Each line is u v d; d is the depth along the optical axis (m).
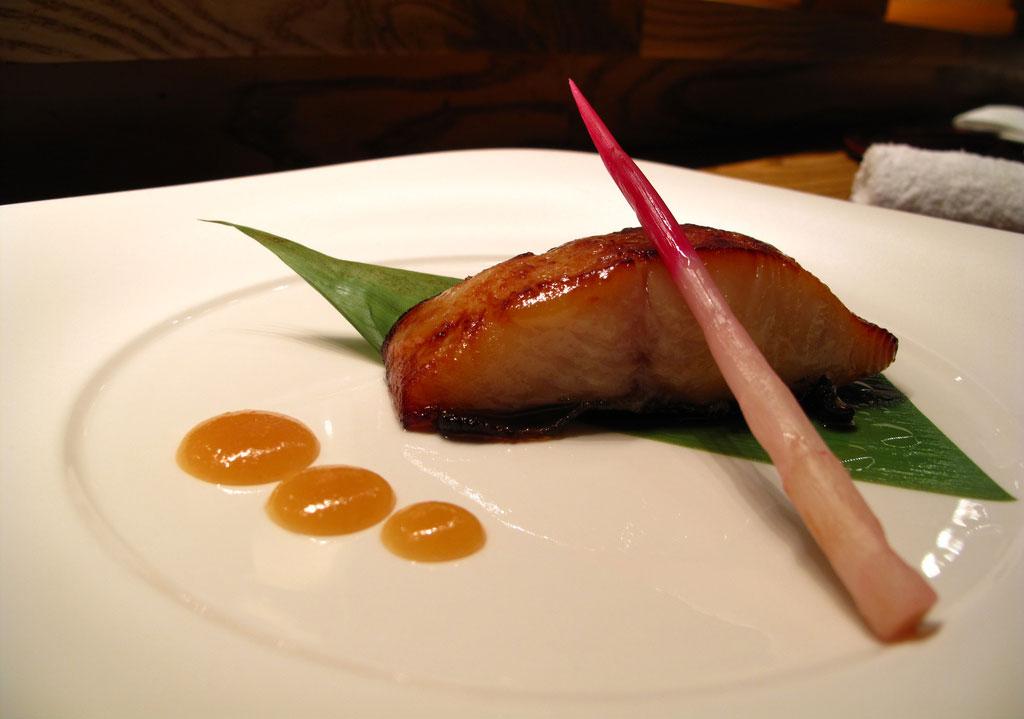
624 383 0.18
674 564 0.14
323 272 0.21
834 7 0.52
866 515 0.13
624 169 0.18
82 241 0.22
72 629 0.12
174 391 0.18
